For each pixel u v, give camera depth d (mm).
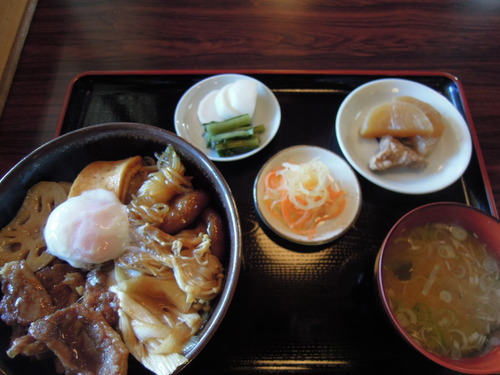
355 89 380
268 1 442
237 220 248
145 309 247
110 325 245
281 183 341
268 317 295
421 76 403
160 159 282
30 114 386
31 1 440
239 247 240
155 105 387
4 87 398
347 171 343
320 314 298
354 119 385
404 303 289
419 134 359
